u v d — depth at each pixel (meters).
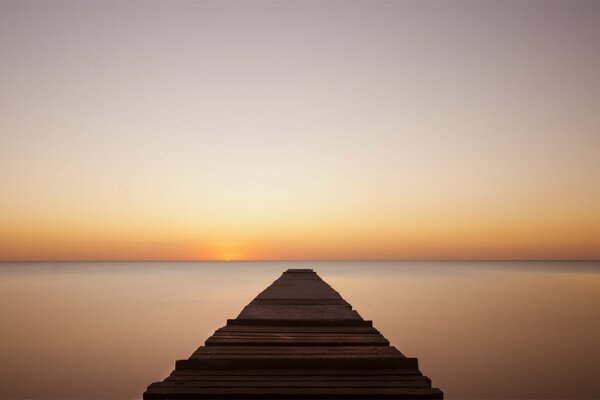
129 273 129.50
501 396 13.12
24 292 51.41
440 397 3.45
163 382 3.78
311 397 3.47
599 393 13.38
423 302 38.59
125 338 21.52
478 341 20.75
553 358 17.64
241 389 3.59
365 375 4.03
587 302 39.12
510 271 144.38
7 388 13.80
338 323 6.66
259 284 68.56
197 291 52.56
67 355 18.11
